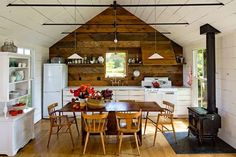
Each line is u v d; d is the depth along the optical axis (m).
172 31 7.20
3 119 4.32
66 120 5.14
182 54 8.31
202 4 3.89
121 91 7.50
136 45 8.20
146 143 5.02
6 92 4.38
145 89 7.46
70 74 8.30
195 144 4.94
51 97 7.43
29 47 6.38
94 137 5.48
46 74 7.39
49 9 5.08
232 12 3.98
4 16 4.23
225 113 5.11
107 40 8.23
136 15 8.01
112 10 8.15
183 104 7.50
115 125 5.18
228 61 4.96
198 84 7.02
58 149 4.69
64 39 8.20
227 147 4.75
